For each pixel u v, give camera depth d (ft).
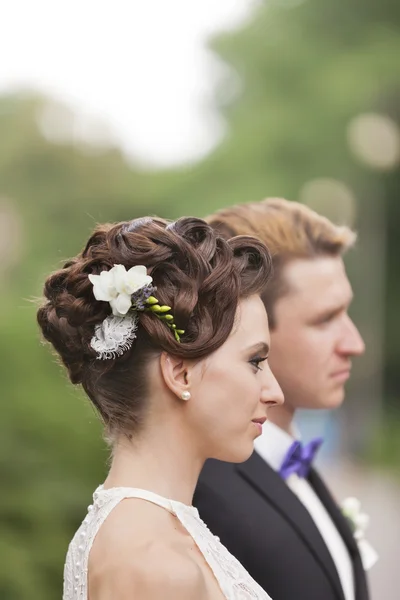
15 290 33.32
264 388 6.77
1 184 55.36
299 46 71.87
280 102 70.90
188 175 68.28
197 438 6.61
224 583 6.23
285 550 8.66
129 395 6.59
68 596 6.56
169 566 5.88
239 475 8.97
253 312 6.72
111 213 61.62
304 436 54.65
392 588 27.66
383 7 72.74
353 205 68.80
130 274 6.41
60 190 56.65
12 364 18.95
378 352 68.13
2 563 16.96
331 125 69.00
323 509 10.27
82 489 18.42
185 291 6.40
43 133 58.49
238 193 66.44
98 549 6.19
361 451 63.52
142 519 6.24
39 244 49.62
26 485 17.90
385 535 37.27
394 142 69.31
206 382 6.51
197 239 6.79
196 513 6.60
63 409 18.86
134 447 6.62
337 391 9.80
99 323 6.71
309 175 68.80
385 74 68.95
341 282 9.71
